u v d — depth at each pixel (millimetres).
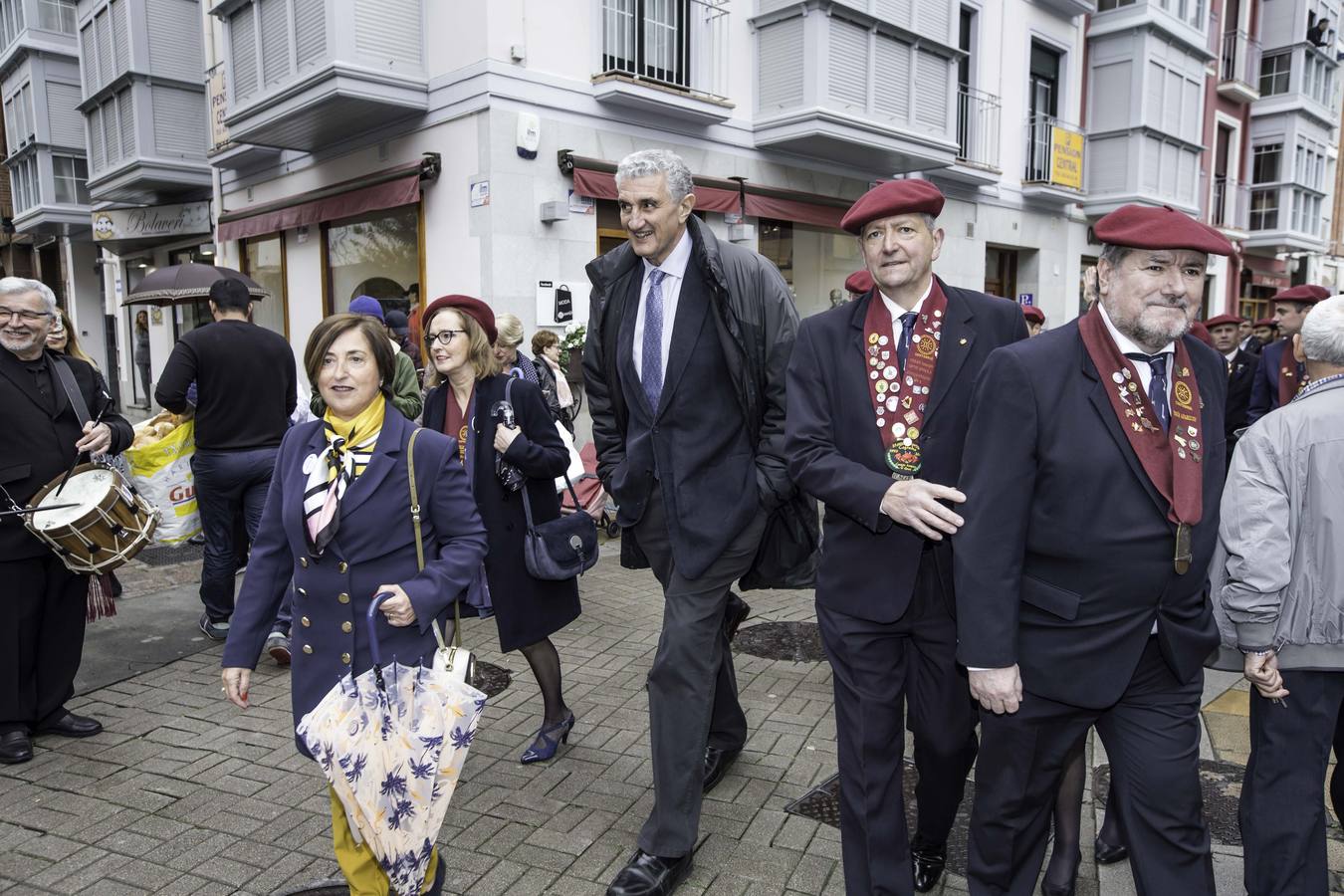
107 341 18109
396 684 2078
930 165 12359
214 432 4805
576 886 2738
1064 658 2090
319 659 2293
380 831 2033
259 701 4199
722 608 2881
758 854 2912
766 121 10648
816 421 2492
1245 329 9281
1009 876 2277
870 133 10984
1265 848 2354
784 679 4434
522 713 4039
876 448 2438
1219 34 19375
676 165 2795
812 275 12039
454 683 2146
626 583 6203
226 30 10320
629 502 3008
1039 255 15742
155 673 4547
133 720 3979
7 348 3609
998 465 2078
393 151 9508
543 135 8680
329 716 2057
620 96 8984
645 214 2764
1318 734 2305
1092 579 2053
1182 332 1981
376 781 2031
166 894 2709
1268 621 2227
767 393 2877
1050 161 15047
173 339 15141
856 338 2512
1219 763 3561
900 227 2396
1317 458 2213
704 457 2826
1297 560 2248
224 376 4754
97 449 3756
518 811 3178
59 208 18609
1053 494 2062
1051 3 14977
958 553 2115
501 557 3432
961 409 2422
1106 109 16234
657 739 2746
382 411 2365
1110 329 2066
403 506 2297
